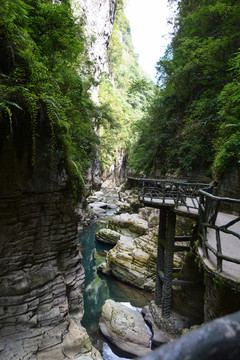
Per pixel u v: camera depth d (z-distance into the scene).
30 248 5.63
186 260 8.91
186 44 15.83
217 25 15.88
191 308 9.10
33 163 5.21
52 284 5.86
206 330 0.32
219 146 10.64
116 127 34.66
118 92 54.44
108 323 9.65
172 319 9.17
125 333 8.95
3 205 5.13
